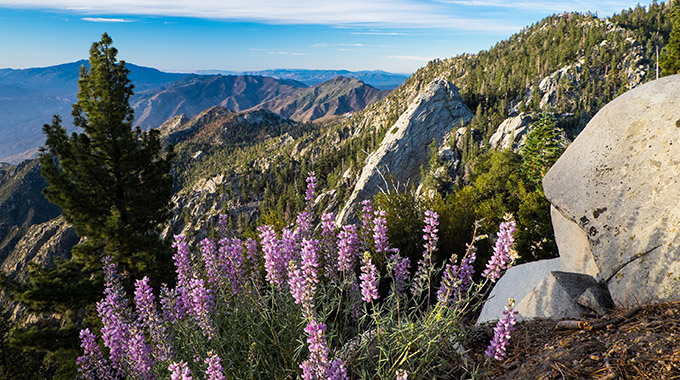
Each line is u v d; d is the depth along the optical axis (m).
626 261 4.52
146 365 3.99
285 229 4.74
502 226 3.62
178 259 4.66
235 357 3.95
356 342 4.01
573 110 158.00
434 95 119.50
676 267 3.96
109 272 5.12
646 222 4.54
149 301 4.13
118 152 19.06
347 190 104.44
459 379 3.61
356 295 4.51
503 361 3.75
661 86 5.34
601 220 5.05
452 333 3.69
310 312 3.44
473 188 37.03
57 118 18.30
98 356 4.41
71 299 16.08
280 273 4.23
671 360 2.87
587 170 5.55
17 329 16.47
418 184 102.81
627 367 2.98
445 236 10.14
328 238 4.89
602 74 185.00
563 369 3.22
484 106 172.50
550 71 196.25
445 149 107.88
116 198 19.00
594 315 4.37
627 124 5.32
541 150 37.66
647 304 3.95
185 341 4.23
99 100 19.03
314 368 2.95
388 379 3.31
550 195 5.89
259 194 176.00
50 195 16.84
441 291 4.01
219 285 4.75
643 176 4.84
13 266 178.62
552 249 16.97
